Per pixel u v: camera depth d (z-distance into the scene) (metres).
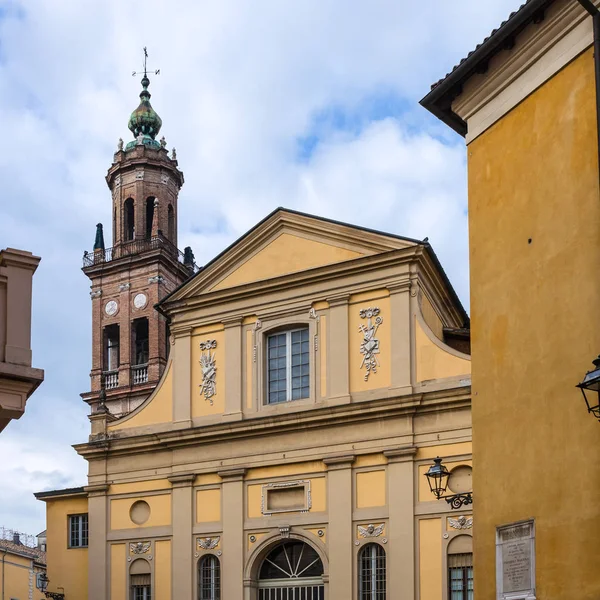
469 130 16.59
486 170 16.03
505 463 14.52
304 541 28.67
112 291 61.12
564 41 14.51
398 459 27.72
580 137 13.91
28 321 14.98
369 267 29.61
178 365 32.38
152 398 32.53
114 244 63.44
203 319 32.31
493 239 15.58
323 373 29.81
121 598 31.08
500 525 14.43
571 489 13.07
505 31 15.20
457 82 16.52
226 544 29.78
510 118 15.61
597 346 12.98
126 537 31.50
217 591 29.83
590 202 13.49
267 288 31.23
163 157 64.88
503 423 14.69
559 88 14.52
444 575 26.30
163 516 31.14
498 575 14.35
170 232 64.69
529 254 14.66
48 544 33.16
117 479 32.19
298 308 30.69
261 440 30.11
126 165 64.12
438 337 31.11
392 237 29.34
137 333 60.97
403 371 28.42
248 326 31.53
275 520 29.23
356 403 28.50
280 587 29.14
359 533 27.84
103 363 60.22
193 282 32.69
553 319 13.91
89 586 31.58
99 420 32.88
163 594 30.50
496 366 15.05
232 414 30.88
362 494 28.14
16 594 50.59
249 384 31.00
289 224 31.47
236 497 29.98
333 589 27.77
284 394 30.59
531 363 14.25
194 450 31.12
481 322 15.59
